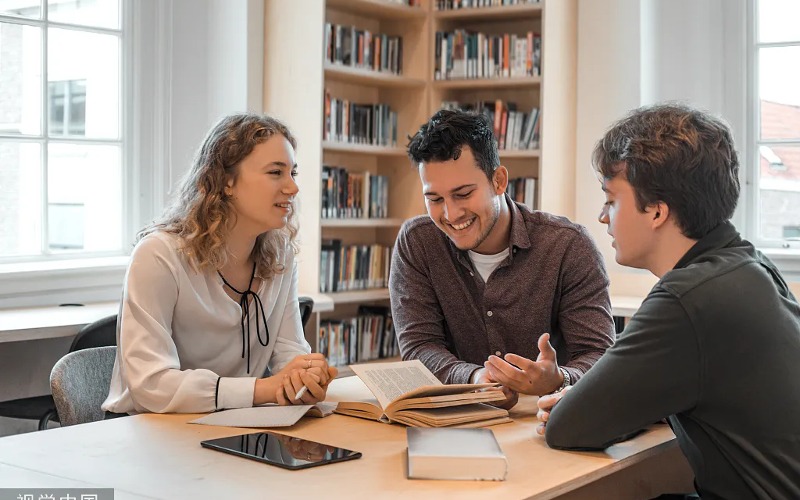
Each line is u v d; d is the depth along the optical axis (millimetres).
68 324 3498
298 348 2521
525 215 2533
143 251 2234
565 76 4781
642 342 1713
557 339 2594
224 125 2342
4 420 4012
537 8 4570
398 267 2613
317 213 4418
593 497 1996
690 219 1754
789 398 1633
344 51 4562
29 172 4160
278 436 1842
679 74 4621
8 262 4086
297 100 4449
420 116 4926
